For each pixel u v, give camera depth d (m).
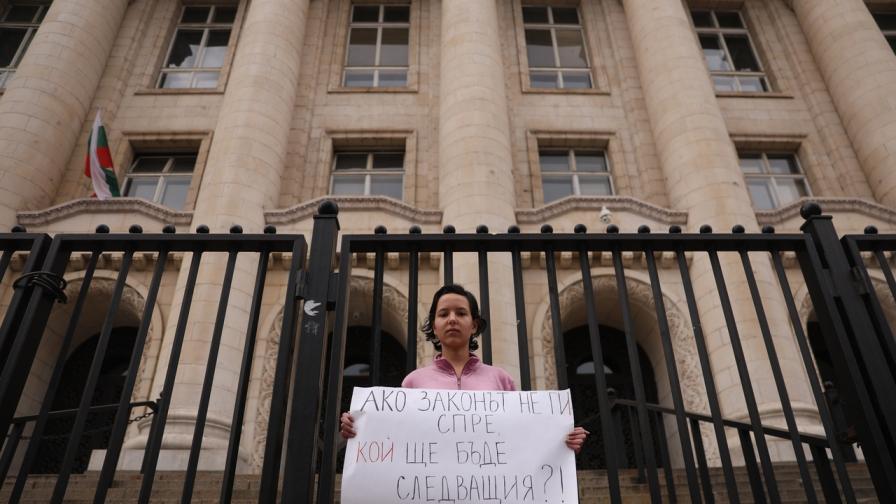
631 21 18.53
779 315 12.32
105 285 12.98
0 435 2.57
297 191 15.42
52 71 15.31
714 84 18.92
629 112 17.30
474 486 2.36
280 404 2.59
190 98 17.17
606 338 14.77
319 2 19.69
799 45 19.09
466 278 12.35
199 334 11.47
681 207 14.52
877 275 13.29
